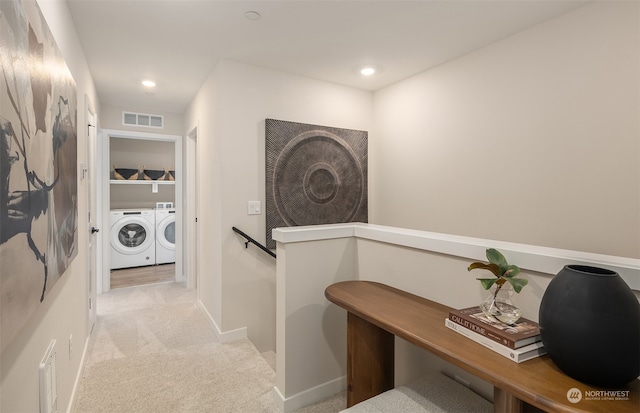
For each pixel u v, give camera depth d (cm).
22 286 90
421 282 171
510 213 247
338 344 209
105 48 261
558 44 218
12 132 82
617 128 192
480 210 268
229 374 232
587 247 206
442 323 133
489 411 131
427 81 311
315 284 199
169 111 447
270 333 307
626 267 104
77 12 209
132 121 429
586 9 204
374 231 197
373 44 259
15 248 85
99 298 398
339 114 348
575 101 210
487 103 261
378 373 173
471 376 152
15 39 85
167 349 269
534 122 231
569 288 92
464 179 279
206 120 329
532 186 233
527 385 89
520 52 239
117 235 532
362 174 360
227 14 216
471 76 273
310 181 325
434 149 305
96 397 204
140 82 337
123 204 582
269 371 236
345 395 208
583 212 207
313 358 200
